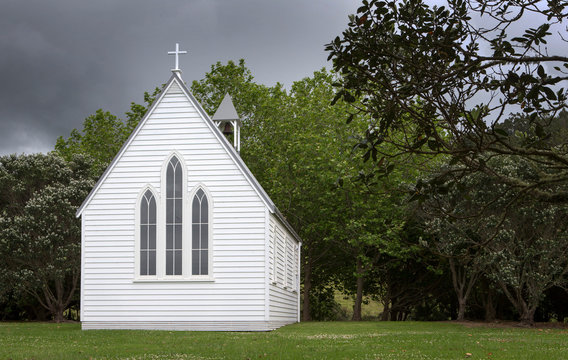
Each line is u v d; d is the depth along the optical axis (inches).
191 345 561.3
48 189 1184.8
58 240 1149.1
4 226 1157.1
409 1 211.8
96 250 848.9
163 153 860.0
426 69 204.7
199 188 849.5
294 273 1253.1
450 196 954.1
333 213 1386.6
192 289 830.5
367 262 1401.3
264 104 1776.6
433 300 1635.1
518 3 208.7
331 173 1328.7
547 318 1331.2
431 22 212.1
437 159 882.1
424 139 210.8
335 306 1926.7
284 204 1512.1
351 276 1676.9
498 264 995.3
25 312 1471.5
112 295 838.5
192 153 855.1
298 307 1311.5
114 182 859.4
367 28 207.9
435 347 558.6
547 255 963.3
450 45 202.1
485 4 210.8
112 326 833.5
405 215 1213.1
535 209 928.9
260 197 836.6
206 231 840.9
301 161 1456.7
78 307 1491.1
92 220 854.5
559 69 214.4
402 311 1676.9
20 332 776.9
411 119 227.0
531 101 200.2
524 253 978.1
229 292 824.3
